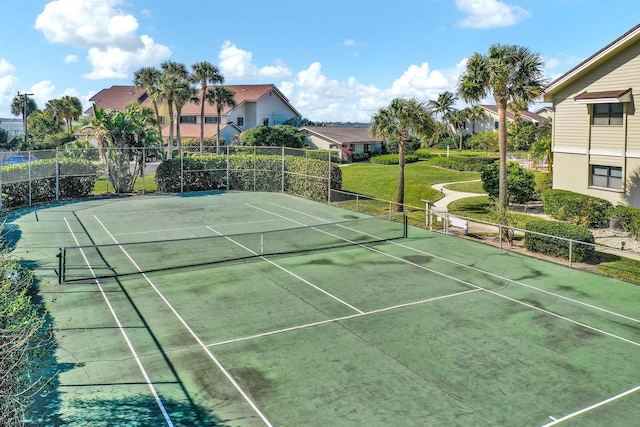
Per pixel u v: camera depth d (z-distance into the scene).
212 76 59.22
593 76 25.38
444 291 15.84
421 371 10.78
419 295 15.48
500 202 25.89
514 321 13.49
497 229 24.98
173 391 9.88
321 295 15.45
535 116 86.31
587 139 25.97
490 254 20.14
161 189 36.06
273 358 11.34
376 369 10.86
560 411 9.33
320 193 32.94
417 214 29.34
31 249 20.30
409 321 13.47
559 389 10.09
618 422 8.99
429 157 65.94
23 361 7.00
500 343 12.16
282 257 19.58
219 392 9.88
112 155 35.41
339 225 25.73
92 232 23.67
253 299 15.07
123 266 18.14
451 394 9.88
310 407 9.39
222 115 71.25
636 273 17.58
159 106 68.88
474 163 52.72
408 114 29.52
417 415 9.15
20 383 7.06
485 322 13.42
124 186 35.97
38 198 31.95
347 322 13.40
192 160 36.75
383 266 18.48
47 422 8.71
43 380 9.90
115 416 8.96
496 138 72.81
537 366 11.03
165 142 67.94
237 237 22.91
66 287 15.81
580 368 10.95
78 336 12.33
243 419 8.98
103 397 9.59
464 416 9.12
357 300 15.04
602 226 24.23
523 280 16.91
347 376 10.55
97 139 35.81
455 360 11.29
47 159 32.59
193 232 23.92
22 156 38.62
